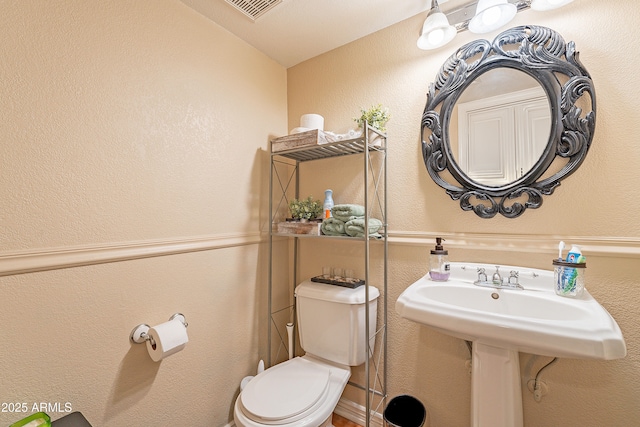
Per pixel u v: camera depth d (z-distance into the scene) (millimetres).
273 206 1725
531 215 1123
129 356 1084
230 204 1479
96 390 1002
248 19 1404
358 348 1349
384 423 1221
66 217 938
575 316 877
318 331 1447
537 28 1111
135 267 1108
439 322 899
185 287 1270
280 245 1774
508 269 1122
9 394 834
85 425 872
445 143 1280
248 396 1106
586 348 707
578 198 1041
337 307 1383
